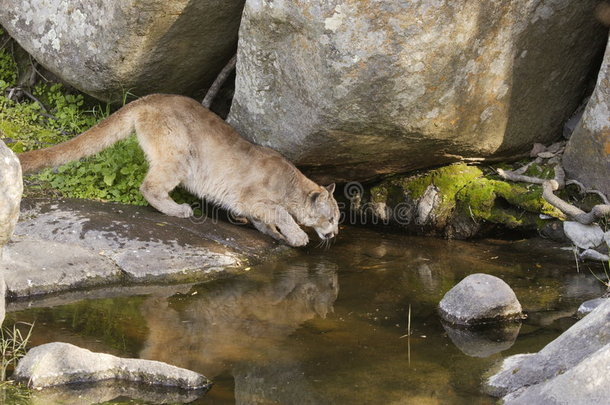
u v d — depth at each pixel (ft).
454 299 23.47
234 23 30.04
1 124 33.45
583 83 30.91
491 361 20.43
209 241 28.25
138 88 31.65
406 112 26.32
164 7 28.12
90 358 19.01
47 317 22.53
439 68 25.27
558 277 26.71
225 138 29.66
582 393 16.02
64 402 17.78
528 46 27.55
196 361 20.16
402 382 19.19
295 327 22.61
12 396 17.89
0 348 20.07
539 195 30.19
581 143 29.53
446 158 30.96
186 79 32.09
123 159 31.01
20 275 24.22
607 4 27.99
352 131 27.12
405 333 22.33
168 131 29.22
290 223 29.66
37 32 31.42
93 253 25.88
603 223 28.53
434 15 23.95
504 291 23.29
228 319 23.07
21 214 27.45
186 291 25.21
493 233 31.53
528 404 16.67
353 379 19.33
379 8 23.65
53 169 30.89
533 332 22.31
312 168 31.68
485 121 28.71
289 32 25.45
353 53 24.31
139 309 23.52
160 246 26.91
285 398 18.29
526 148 31.63
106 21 28.86
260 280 26.53
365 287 26.11
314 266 28.22
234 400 18.17
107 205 29.32
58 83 36.09
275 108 28.04
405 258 29.25
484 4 24.82
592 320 18.26
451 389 18.83
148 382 18.86
